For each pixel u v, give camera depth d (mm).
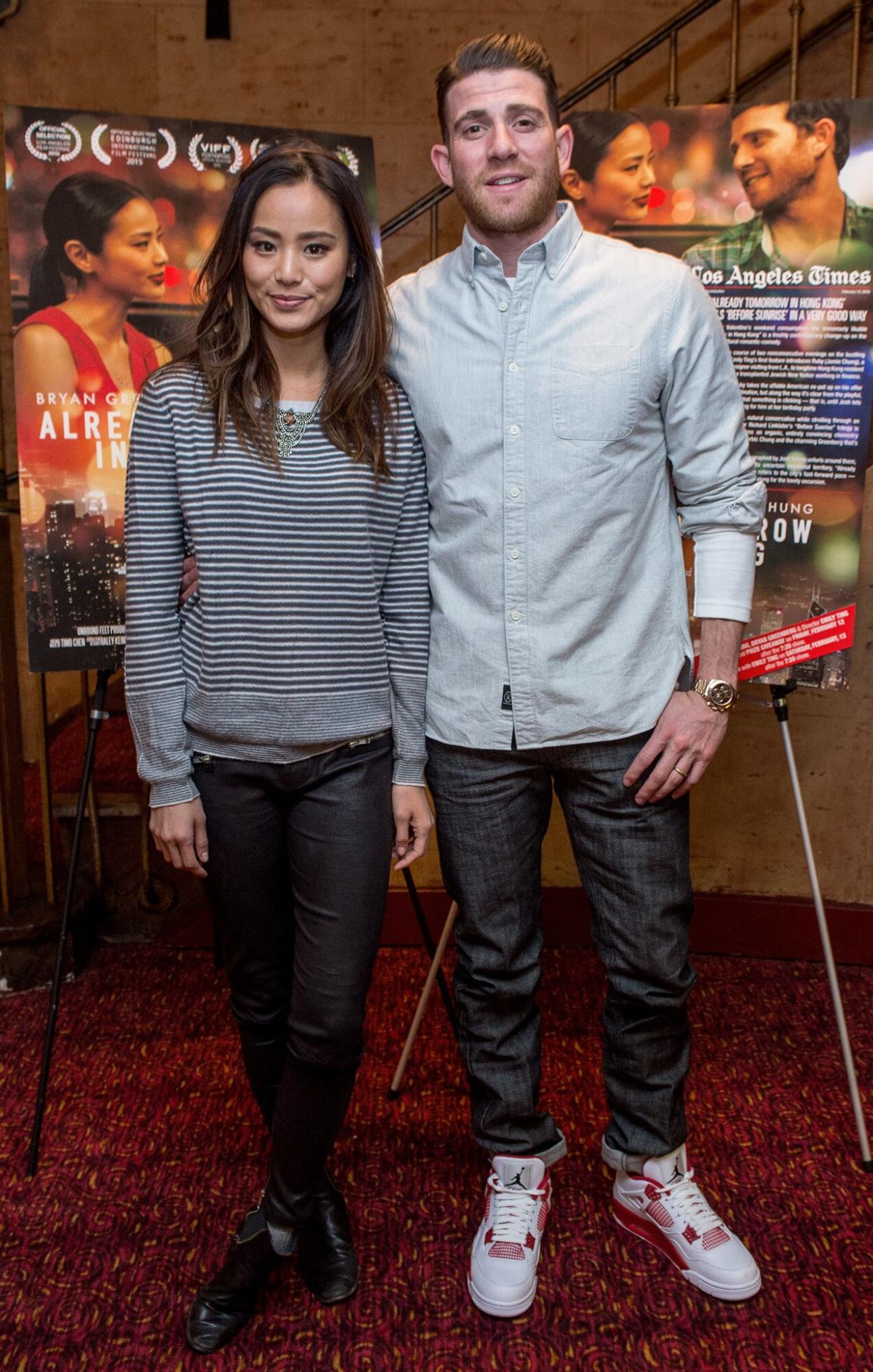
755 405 1934
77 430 1925
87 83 3283
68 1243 1672
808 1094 2094
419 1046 2273
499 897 1597
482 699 1522
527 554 1467
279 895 1479
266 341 1371
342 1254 1587
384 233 2561
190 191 1924
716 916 2729
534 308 1440
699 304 1463
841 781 2703
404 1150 1920
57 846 2850
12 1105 2041
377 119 3209
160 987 2521
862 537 2617
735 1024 2369
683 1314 1540
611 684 1495
